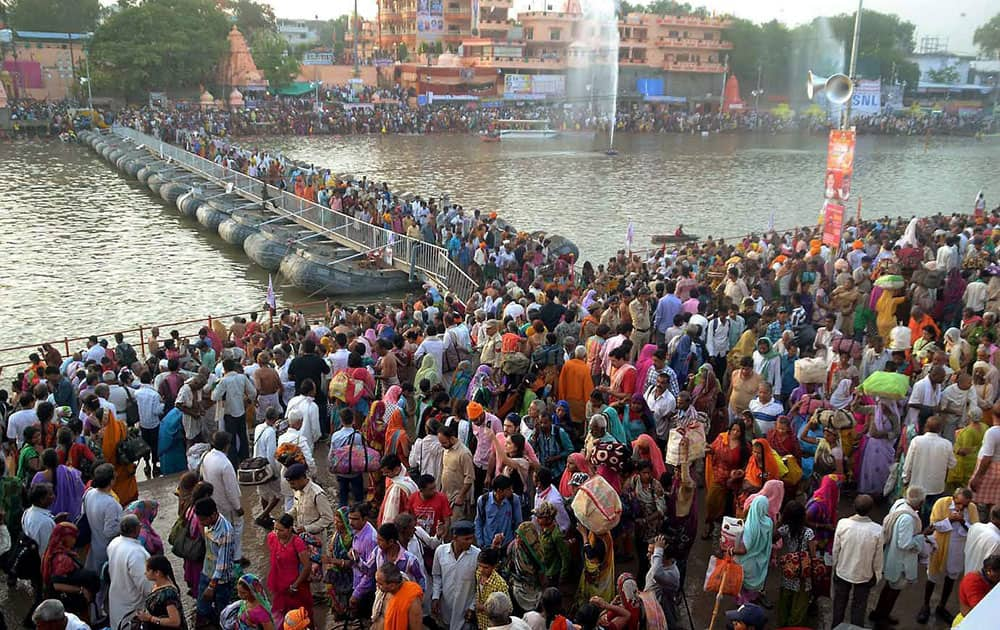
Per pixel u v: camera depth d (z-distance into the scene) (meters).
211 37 84.81
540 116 94.31
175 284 28.70
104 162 57.47
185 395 12.12
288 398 13.47
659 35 107.06
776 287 17.52
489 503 8.41
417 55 106.75
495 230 26.05
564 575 8.36
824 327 14.42
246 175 40.38
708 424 10.62
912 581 8.05
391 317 17.38
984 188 54.00
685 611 8.56
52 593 7.59
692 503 8.60
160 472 13.01
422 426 10.35
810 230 26.89
